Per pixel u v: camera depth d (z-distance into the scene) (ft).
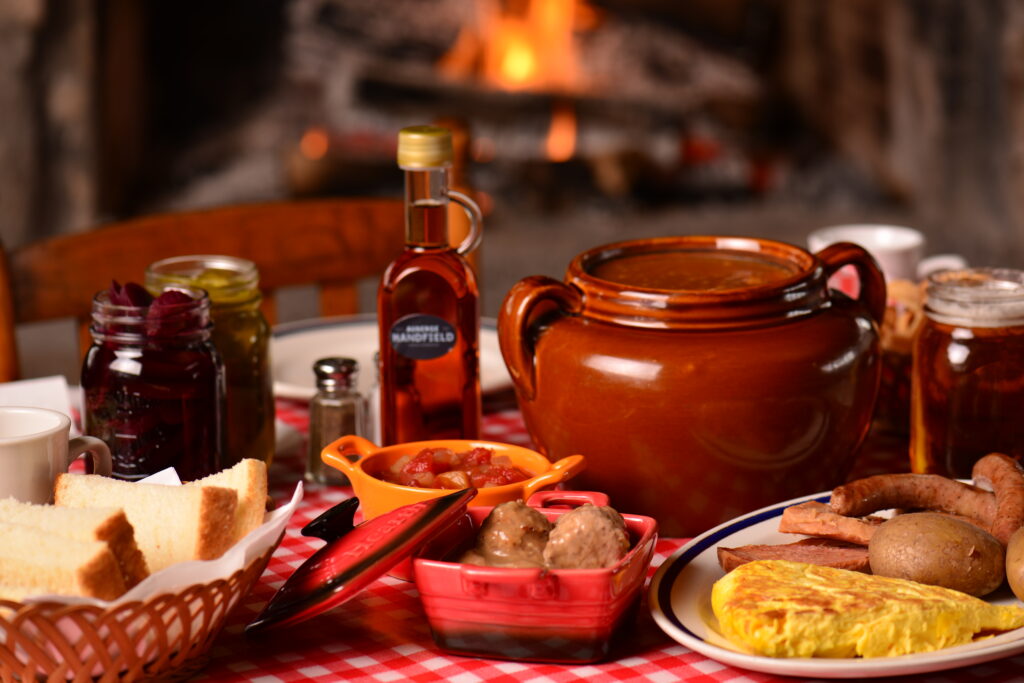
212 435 5.06
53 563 4.25
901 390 5.57
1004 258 14.43
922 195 15.46
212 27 15.29
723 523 4.86
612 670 4.44
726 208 15.71
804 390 4.86
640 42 15.87
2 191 13.51
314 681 4.42
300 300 13.69
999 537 4.64
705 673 4.43
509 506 4.52
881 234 6.12
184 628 4.31
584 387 4.89
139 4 14.69
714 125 16.17
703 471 4.89
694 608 4.52
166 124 15.49
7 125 13.35
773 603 4.36
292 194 15.15
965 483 4.81
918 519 4.58
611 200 15.44
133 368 4.98
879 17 15.65
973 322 5.06
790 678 4.39
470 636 4.46
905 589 4.44
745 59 16.17
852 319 5.03
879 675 4.29
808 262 5.06
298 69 15.51
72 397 5.99
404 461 4.89
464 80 15.53
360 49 15.53
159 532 4.48
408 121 15.57
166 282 5.32
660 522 4.98
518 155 15.38
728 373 4.82
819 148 16.47
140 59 14.84
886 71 15.79
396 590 4.77
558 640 4.43
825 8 15.96
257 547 4.37
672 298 4.89
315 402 5.36
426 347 5.15
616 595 4.40
